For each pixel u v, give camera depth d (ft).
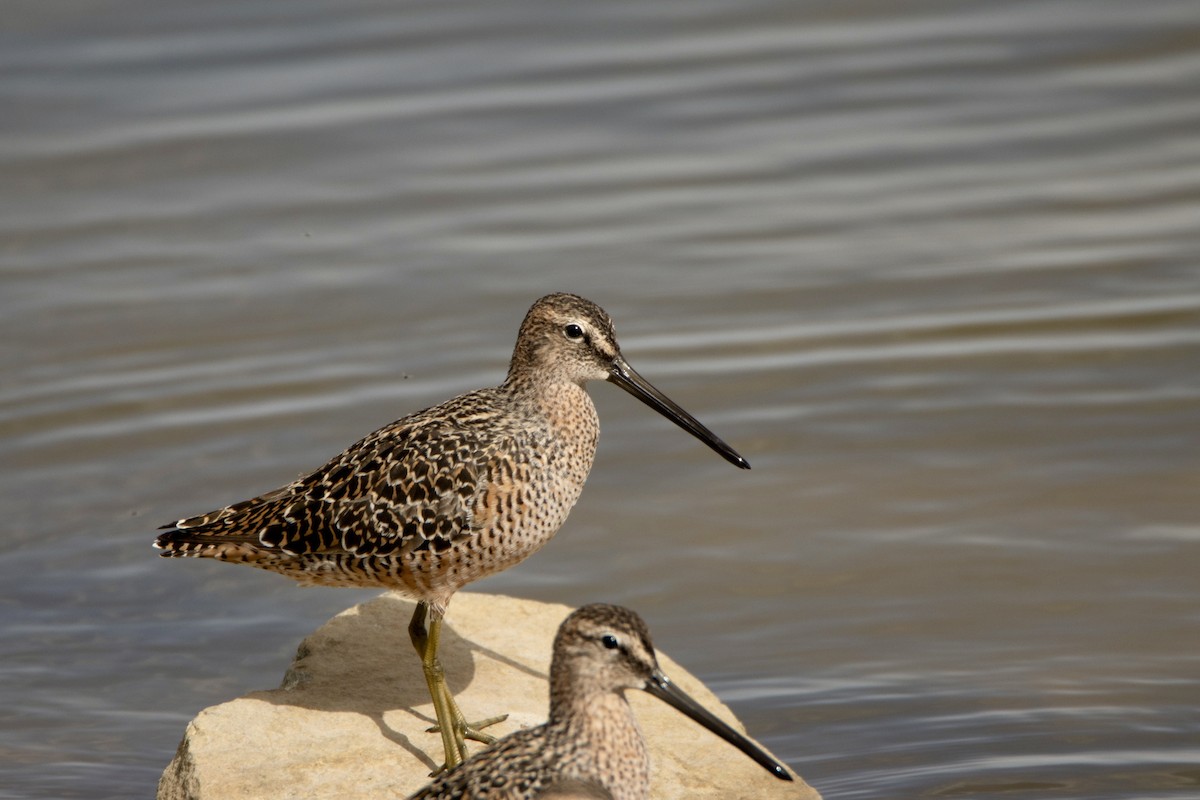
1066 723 38.45
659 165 64.95
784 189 63.62
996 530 47.09
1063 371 54.08
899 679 40.73
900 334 56.29
